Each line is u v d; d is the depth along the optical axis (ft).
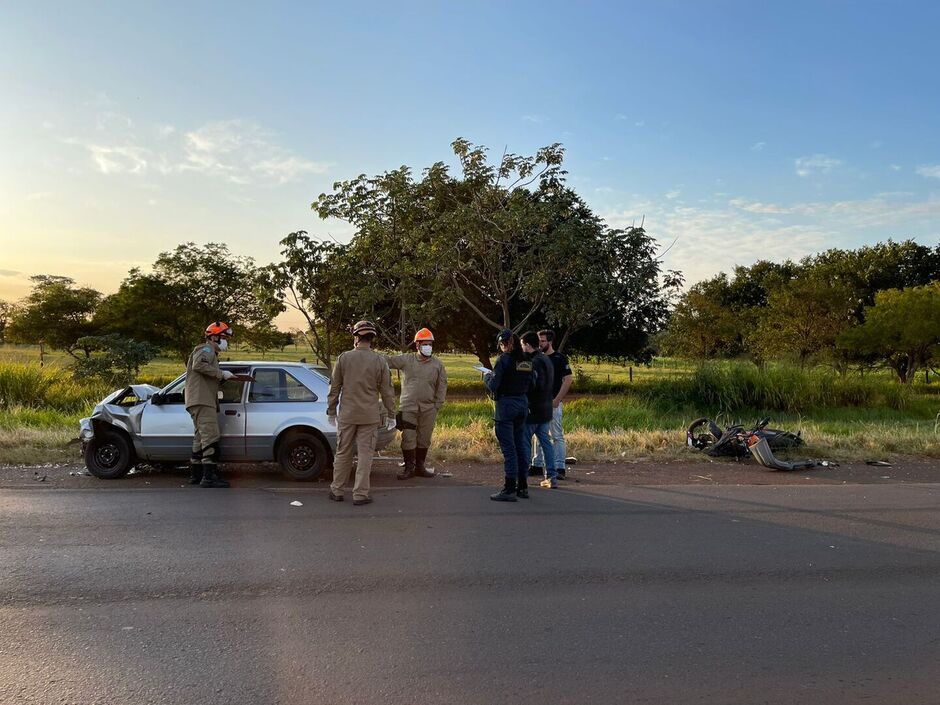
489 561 17.57
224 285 110.42
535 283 59.88
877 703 10.74
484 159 62.90
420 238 64.59
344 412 23.90
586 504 24.27
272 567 16.87
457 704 10.54
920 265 136.77
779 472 31.73
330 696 10.75
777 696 10.91
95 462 27.99
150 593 15.05
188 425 27.45
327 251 67.72
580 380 108.47
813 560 18.04
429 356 28.89
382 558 17.67
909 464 34.40
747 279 180.14
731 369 61.77
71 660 11.87
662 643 12.87
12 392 55.06
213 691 10.84
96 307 119.65
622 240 67.41
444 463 32.53
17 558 17.35
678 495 26.07
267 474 29.25
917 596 15.53
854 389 62.18
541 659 12.12
